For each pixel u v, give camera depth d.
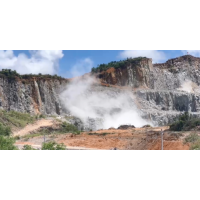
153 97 115.44
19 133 62.84
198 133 39.91
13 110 81.38
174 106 117.00
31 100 89.75
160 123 96.62
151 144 40.03
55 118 81.19
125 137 48.28
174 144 36.69
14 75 91.31
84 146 45.38
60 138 53.03
